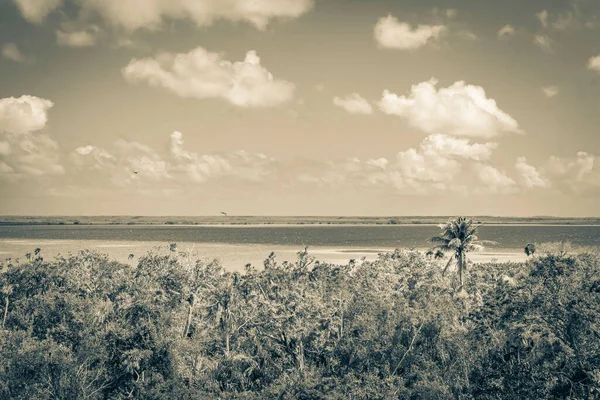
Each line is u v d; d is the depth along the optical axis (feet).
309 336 153.07
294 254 526.98
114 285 188.24
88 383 132.05
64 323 146.30
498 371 119.14
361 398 119.65
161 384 128.77
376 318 147.64
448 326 140.15
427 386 119.44
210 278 182.39
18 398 120.57
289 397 123.24
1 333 134.72
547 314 113.29
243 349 163.43
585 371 107.04
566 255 135.23
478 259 465.47
